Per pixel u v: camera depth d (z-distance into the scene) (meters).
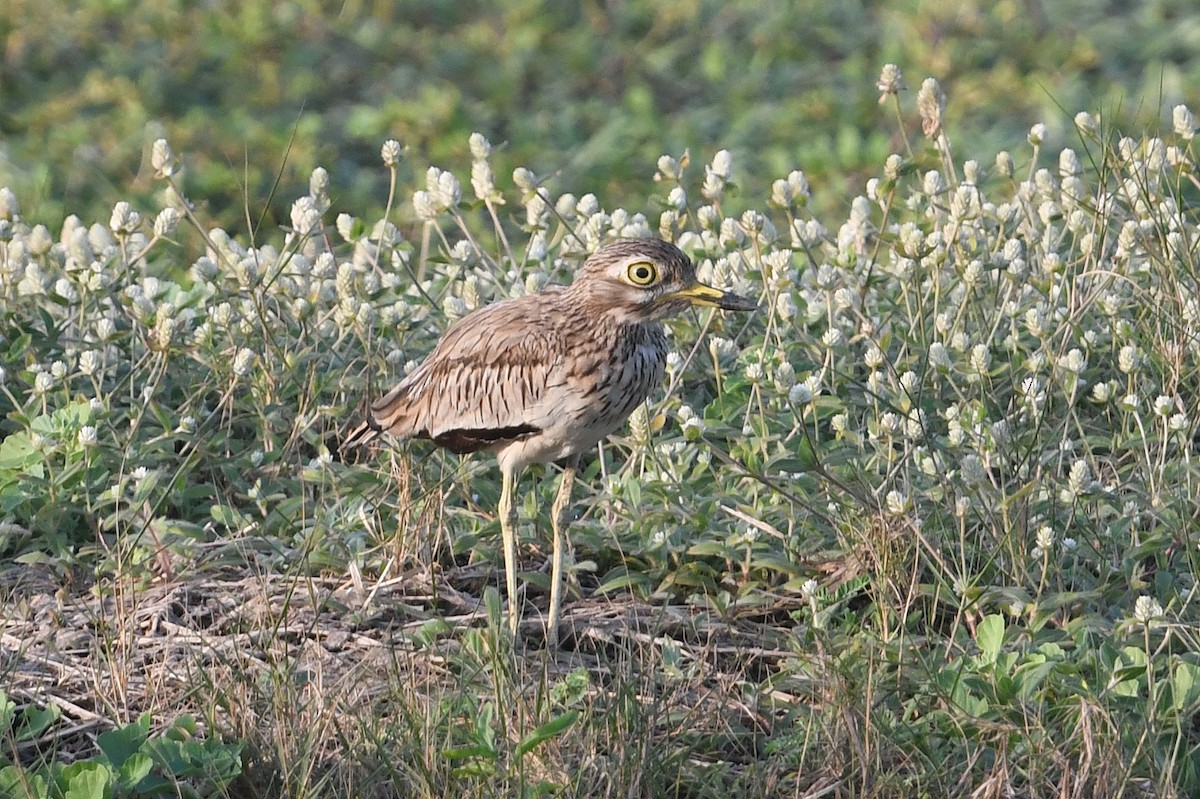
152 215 20.39
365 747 8.23
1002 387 11.61
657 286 9.21
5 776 8.05
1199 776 8.25
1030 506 9.96
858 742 8.15
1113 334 11.44
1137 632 9.19
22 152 22.31
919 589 9.47
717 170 12.64
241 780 8.29
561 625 9.73
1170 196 12.28
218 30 26.33
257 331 11.95
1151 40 26.95
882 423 10.20
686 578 9.95
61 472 10.59
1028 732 8.18
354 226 12.67
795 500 9.84
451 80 25.86
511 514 9.69
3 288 12.83
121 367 12.27
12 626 9.68
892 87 12.61
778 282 11.62
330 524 10.40
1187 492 10.09
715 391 12.27
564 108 24.98
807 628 9.13
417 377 9.95
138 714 8.91
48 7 26.44
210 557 10.32
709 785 8.20
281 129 23.14
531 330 9.38
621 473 10.93
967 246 12.16
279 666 9.02
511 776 8.00
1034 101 24.72
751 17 28.33
